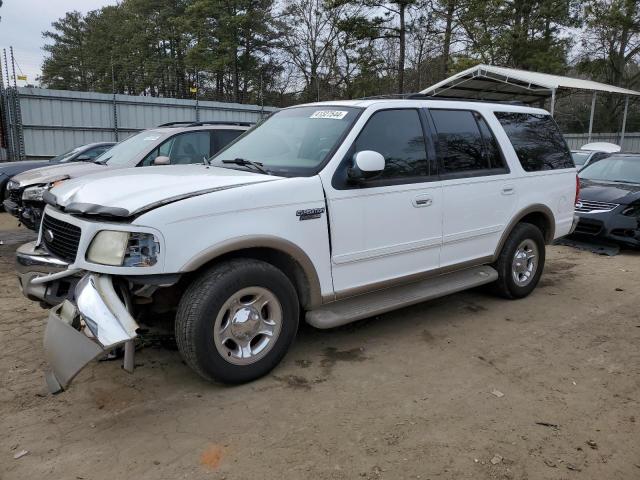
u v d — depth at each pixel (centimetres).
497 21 3042
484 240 509
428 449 295
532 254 569
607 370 402
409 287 461
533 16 3078
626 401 355
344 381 374
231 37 4269
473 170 492
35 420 318
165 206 318
